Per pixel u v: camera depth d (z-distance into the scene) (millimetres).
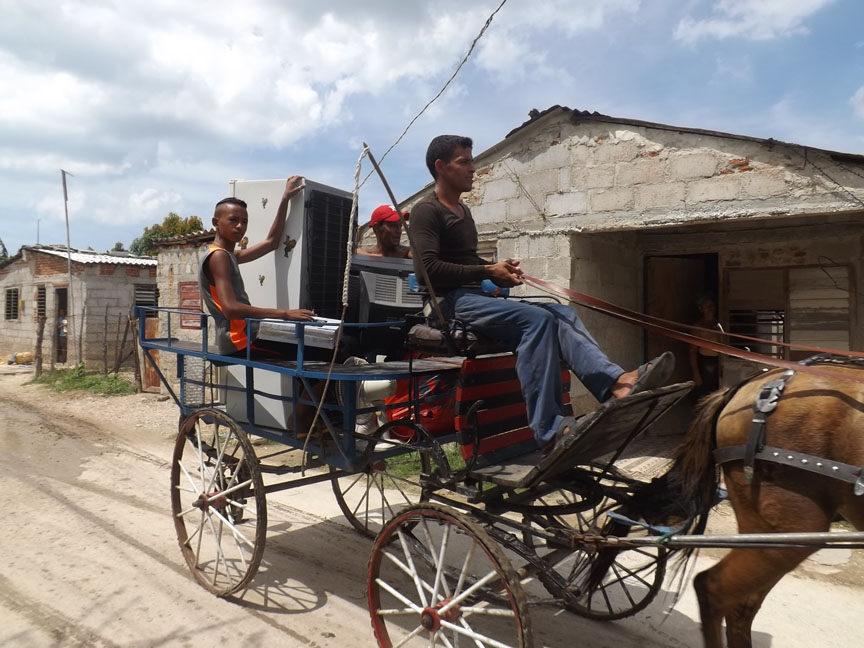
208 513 4320
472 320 3389
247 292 4973
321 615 3994
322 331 3842
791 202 6547
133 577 4453
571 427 2996
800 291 8172
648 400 2943
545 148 8320
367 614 4027
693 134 7133
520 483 3070
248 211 4980
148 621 3857
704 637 2977
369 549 5086
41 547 4961
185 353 4711
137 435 9172
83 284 17453
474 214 9078
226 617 3928
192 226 36281
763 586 2822
